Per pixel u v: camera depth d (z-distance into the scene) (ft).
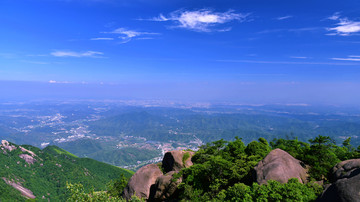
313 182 83.97
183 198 110.83
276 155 97.71
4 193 382.42
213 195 101.76
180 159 145.89
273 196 69.31
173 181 119.75
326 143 109.60
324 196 57.82
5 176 448.65
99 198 68.39
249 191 76.02
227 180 108.06
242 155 126.31
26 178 502.79
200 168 116.57
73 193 64.59
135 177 138.92
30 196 446.60
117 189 163.63
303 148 124.57
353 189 49.98
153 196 125.80
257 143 135.64
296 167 93.30
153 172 139.54
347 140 138.51
